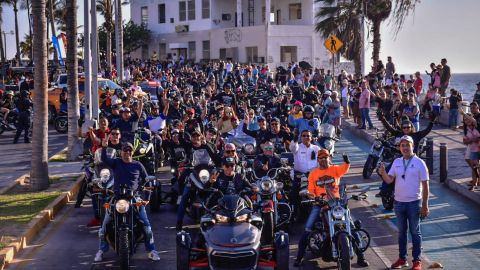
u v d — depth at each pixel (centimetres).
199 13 6112
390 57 3622
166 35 6481
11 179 1856
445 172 1748
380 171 1073
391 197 1441
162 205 1565
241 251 920
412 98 2148
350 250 977
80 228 1348
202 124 1958
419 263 1043
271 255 1000
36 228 1299
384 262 1101
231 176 1141
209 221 973
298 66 4259
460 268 1070
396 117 2177
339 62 5488
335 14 4472
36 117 1670
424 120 3108
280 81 4275
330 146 1669
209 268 966
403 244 1064
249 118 1795
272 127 1559
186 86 3634
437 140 2462
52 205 1472
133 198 1073
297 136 1723
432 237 1260
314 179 1068
